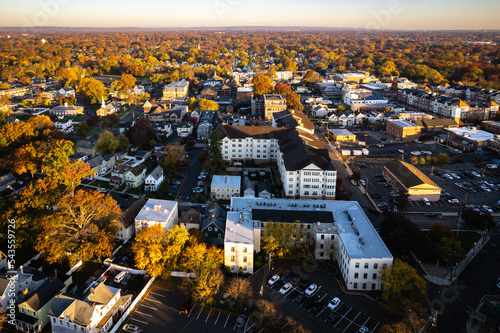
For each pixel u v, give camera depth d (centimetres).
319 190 14838
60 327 8606
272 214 11781
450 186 16525
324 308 9381
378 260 9794
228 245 10556
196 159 19512
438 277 10512
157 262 10338
